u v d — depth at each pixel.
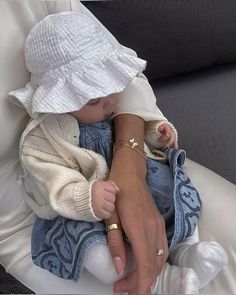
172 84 1.52
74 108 0.85
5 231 1.02
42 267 0.95
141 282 0.84
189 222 0.93
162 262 0.87
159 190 0.97
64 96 0.86
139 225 0.87
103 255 0.87
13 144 0.97
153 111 1.05
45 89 0.88
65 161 0.94
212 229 0.97
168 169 1.01
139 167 0.95
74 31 0.87
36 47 0.88
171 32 1.42
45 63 0.88
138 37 1.40
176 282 0.87
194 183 1.04
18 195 1.01
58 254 0.92
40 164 0.91
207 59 1.51
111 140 1.00
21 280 1.00
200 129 1.39
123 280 0.88
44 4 0.94
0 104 0.93
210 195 1.01
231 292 0.91
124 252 0.87
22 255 1.00
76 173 0.90
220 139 1.36
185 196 0.96
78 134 0.94
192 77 1.55
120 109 1.02
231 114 1.43
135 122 1.01
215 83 1.53
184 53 1.46
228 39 1.49
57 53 0.87
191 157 1.32
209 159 1.31
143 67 0.90
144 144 1.02
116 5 1.38
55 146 0.93
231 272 0.93
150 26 1.40
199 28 1.44
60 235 0.92
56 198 0.88
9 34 0.91
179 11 1.41
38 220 0.99
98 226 0.89
